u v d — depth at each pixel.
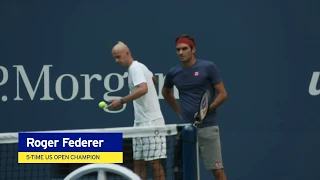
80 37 28.11
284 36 28.27
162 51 28.16
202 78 22.58
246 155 28.30
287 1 28.30
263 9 28.22
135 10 28.12
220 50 28.19
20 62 28.05
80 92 28.09
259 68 28.28
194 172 17.17
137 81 21.88
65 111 28.09
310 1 28.33
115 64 28.12
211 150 23.03
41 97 28.08
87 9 28.14
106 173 16.08
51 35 28.09
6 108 28.05
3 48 28.06
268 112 28.38
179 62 28.09
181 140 17.88
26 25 28.09
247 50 28.23
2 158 20.61
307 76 28.41
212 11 28.17
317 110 28.44
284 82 28.39
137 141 20.38
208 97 20.69
